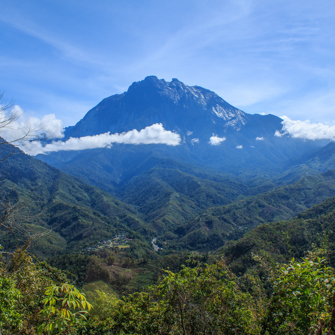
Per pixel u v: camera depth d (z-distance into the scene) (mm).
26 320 7230
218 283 8031
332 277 4676
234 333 7309
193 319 7500
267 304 6125
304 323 4648
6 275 7719
